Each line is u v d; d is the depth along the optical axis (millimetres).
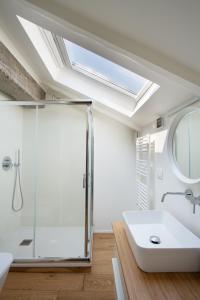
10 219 2543
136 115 2285
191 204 1271
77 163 2764
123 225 1584
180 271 944
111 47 1072
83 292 1656
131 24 936
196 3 693
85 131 2748
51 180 2807
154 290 817
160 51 1021
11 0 1152
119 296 1305
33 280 1802
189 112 1373
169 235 1336
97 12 950
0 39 1579
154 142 2074
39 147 2818
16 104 2371
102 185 2961
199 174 1207
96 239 2699
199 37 829
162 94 1461
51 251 2240
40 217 2785
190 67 1027
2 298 1582
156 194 1986
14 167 2646
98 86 2465
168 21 827
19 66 1974
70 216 2766
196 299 771
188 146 1367
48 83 2598
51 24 1169
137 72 1367
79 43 1292
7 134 2471
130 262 1039
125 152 2967
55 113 2777
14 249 2303
